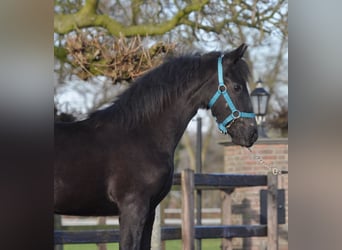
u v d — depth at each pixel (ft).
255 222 40.70
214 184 31.65
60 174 21.72
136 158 22.21
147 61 31.76
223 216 35.86
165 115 22.86
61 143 22.11
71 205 22.09
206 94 23.26
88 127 22.63
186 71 23.15
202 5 37.47
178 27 40.24
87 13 35.24
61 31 35.19
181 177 30.04
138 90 22.86
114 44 32.17
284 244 42.37
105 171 22.09
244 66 23.49
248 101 23.29
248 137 23.15
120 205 22.03
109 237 28.81
